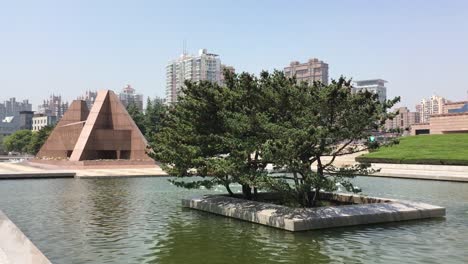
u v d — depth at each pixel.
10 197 20.48
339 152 15.40
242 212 14.39
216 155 17.09
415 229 12.85
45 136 88.94
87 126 44.34
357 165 15.58
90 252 10.40
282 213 13.52
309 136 12.91
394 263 9.36
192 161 15.71
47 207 17.44
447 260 9.60
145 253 10.27
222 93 15.83
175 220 14.52
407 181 29.12
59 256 10.05
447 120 65.56
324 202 16.91
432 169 35.84
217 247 10.78
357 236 11.91
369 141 14.88
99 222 14.23
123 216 15.36
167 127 17.97
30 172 32.12
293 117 14.46
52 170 36.59
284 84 14.71
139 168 40.16
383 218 13.71
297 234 12.14
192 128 16.66
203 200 16.77
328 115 14.39
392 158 40.75
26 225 13.73
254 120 14.42
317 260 9.58
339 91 13.71
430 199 19.84
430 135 54.28
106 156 45.94
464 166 34.22
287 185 14.58
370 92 14.51
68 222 14.24
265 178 14.05
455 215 15.33
